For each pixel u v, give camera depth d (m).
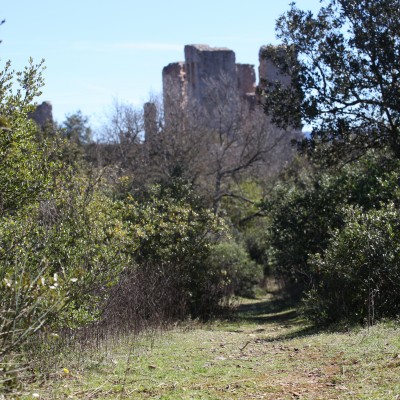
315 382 7.73
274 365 9.22
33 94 9.38
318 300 14.23
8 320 6.38
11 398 6.56
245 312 21.91
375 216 13.52
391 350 8.73
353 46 20.61
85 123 46.25
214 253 22.08
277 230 20.77
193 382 8.31
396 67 20.11
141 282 14.98
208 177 34.47
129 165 30.77
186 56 54.69
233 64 53.94
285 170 31.08
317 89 21.23
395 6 19.83
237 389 7.70
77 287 8.80
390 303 12.84
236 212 35.12
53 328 8.38
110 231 12.88
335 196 19.50
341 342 10.30
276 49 22.34
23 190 9.47
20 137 9.42
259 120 37.50
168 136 33.34
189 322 16.28
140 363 9.72
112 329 11.91
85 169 19.31
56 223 10.52
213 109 41.56
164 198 19.62
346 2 20.41
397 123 20.62
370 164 20.14
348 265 13.37
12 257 8.45
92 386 7.95
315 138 21.92
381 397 6.52
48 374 8.14
